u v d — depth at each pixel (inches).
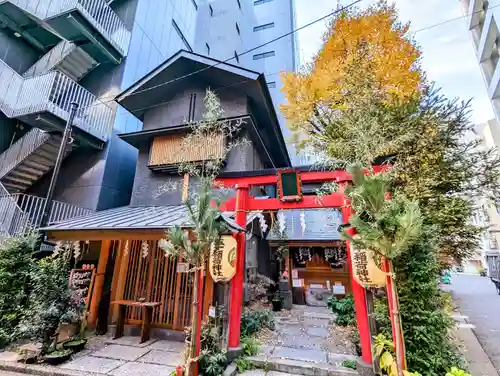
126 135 375.9
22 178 368.8
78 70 410.9
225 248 178.1
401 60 295.0
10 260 221.1
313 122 341.4
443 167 241.4
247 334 237.5
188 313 239.5
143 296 259.6
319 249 443.2
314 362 184.4
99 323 252.1
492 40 506.0
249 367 185.2
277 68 912.3
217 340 186.4
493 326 276.7
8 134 377.1
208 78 377.4
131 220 251.4
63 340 219.5
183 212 263.3
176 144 354.0
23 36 406.9
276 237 423.8
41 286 195.9
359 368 164.9
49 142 349.7
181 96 393.4
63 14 343.9
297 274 438.6
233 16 914.1
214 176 214.2
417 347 148.9
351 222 124.4
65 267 216.4
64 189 382.9
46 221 258.4
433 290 156.0
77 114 357.7
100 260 272.8
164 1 553.9
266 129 440.5
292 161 695.7
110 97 407.8
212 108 222.4
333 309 303.9
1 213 283.4
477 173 242.8
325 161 217.2
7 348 212.7
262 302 394.0
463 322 292.5
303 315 341.7
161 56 526.0
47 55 403.5
